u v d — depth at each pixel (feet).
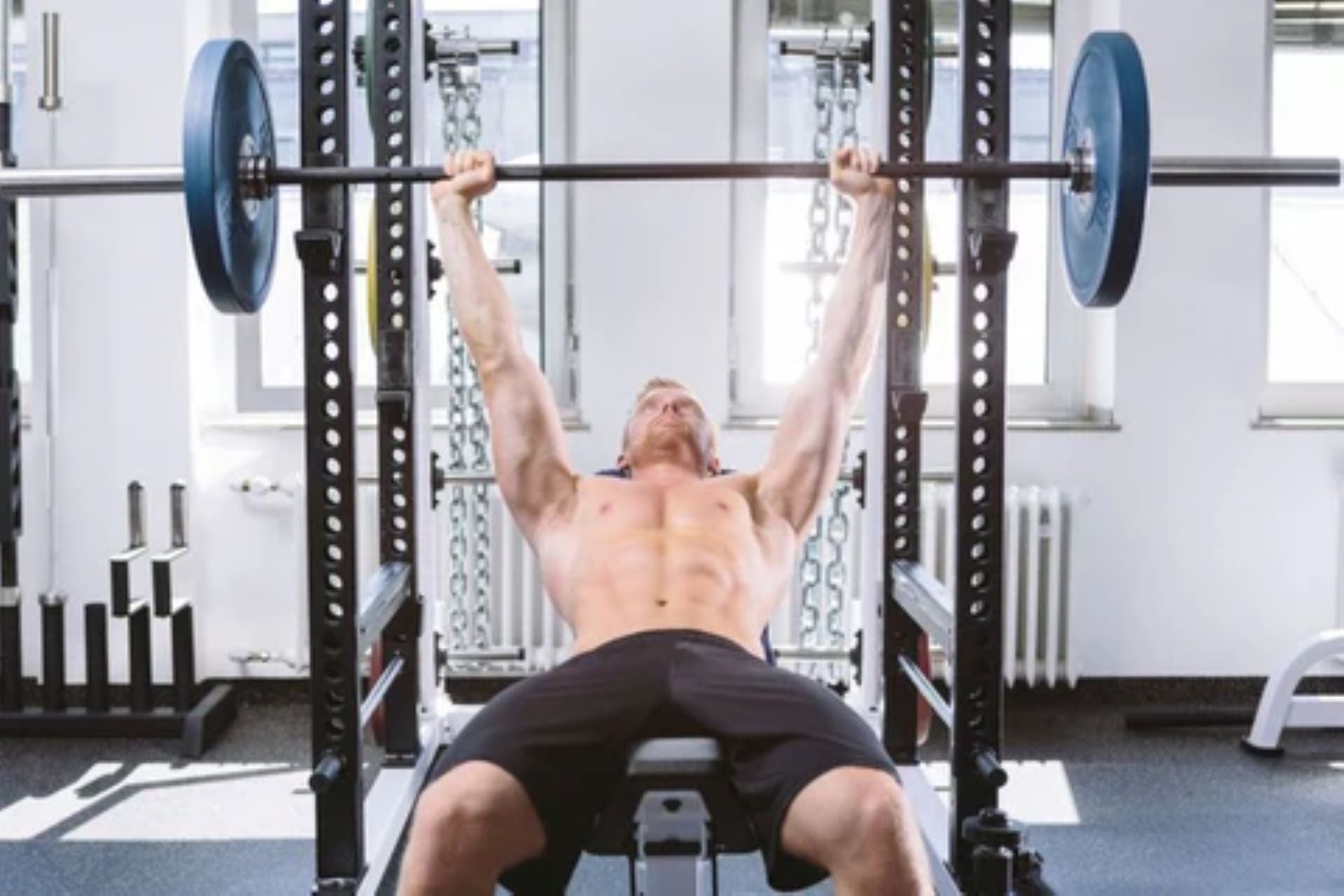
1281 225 12.89
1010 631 12.10
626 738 6.05
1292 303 12.96
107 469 12.21
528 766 5.85
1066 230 7.38
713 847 6.09
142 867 9.27
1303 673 11.41
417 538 9.75
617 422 12.41
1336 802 10.48
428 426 9.86
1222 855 9.48
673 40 12.14
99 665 11.71
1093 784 10.80
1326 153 12.84
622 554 7.38
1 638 11.75
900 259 9.21
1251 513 12.50
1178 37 12.18
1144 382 12.37
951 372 13.01
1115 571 12.53
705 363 12.37
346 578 7.49
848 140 10.27
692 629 6.73
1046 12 12.74
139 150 11.97
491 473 10.49
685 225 12.26
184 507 11.60
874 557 9.84
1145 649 12.61
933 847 8.17
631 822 6.08
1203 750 11.61
